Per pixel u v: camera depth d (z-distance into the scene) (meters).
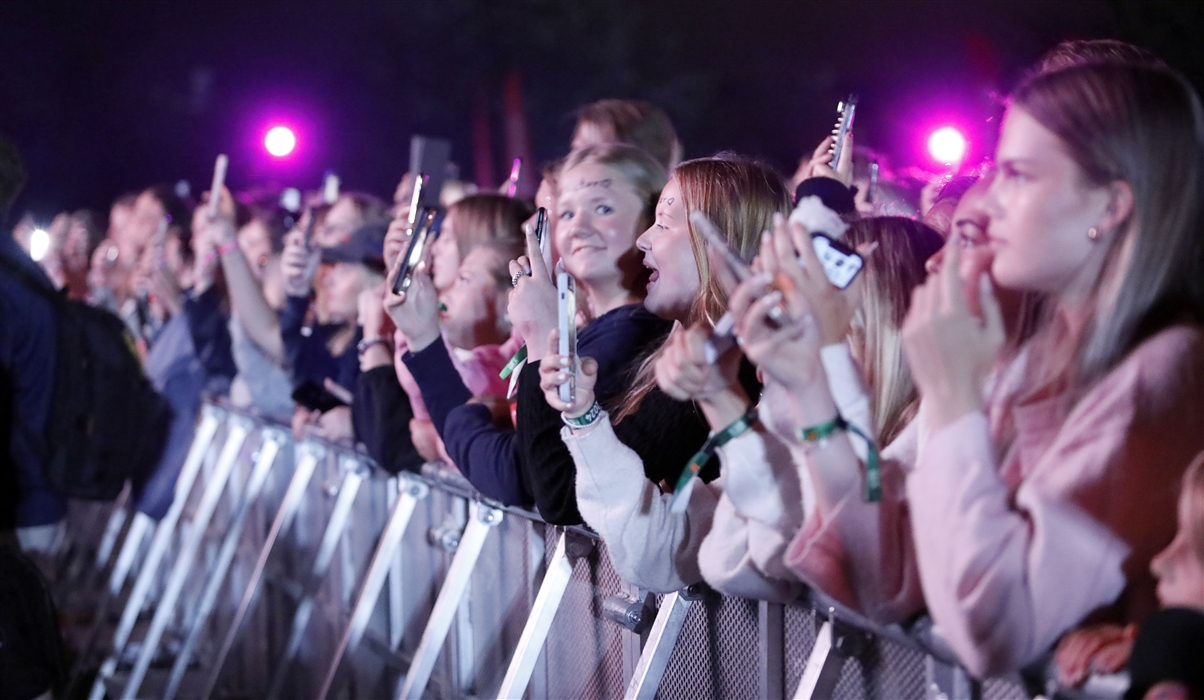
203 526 4.46
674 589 1.79
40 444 3.04
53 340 3.09
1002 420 1.47
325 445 3.58
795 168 7.66
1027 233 1.34
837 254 1.43
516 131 9.43
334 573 3.44
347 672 2.98
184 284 5.43
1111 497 1.27
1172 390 1.27
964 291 1.31
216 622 4.59
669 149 3.06
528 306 1.96
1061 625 1.25
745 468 1.52
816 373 1.37
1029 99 1.36
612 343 2.12
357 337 3.39
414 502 2.91
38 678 2.77
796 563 1.42
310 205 4.16
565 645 2.24
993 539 1.25
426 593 2.82
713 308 1.96
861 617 1.47
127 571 5.21
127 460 3.33
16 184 3.28
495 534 2.49
